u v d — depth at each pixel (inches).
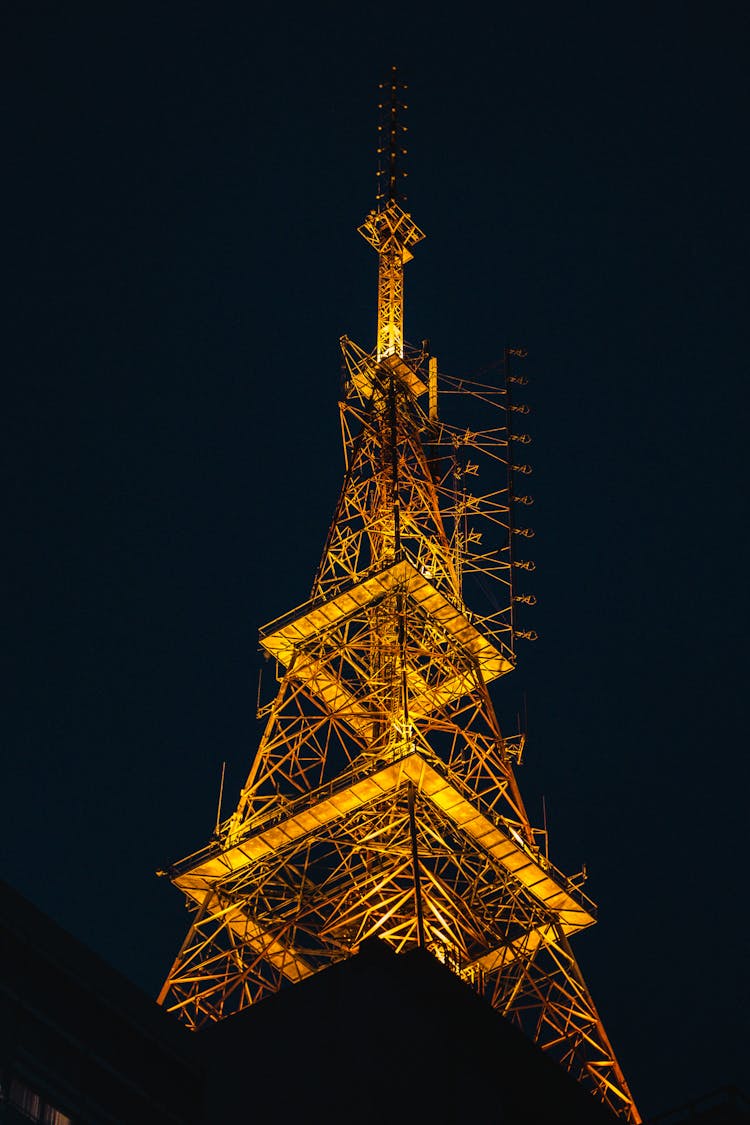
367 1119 3255.4
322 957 4473.4
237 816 4785.9
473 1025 3447.3
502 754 5064.0
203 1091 3186.5
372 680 5152.6
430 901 4456.2
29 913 3070.9
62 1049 2989.7
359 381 6171.3
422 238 6712.6
